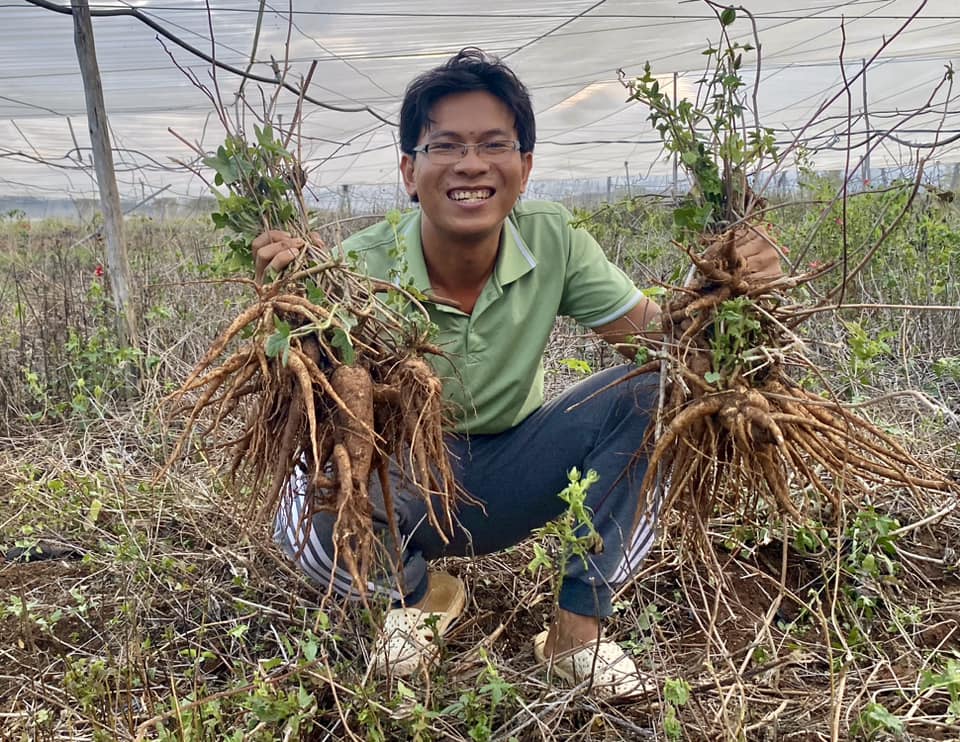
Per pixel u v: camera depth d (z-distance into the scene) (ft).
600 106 14.25
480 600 4.22
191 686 3.47
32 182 21.81
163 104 11.50
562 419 3.66
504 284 3.64
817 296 4.00
